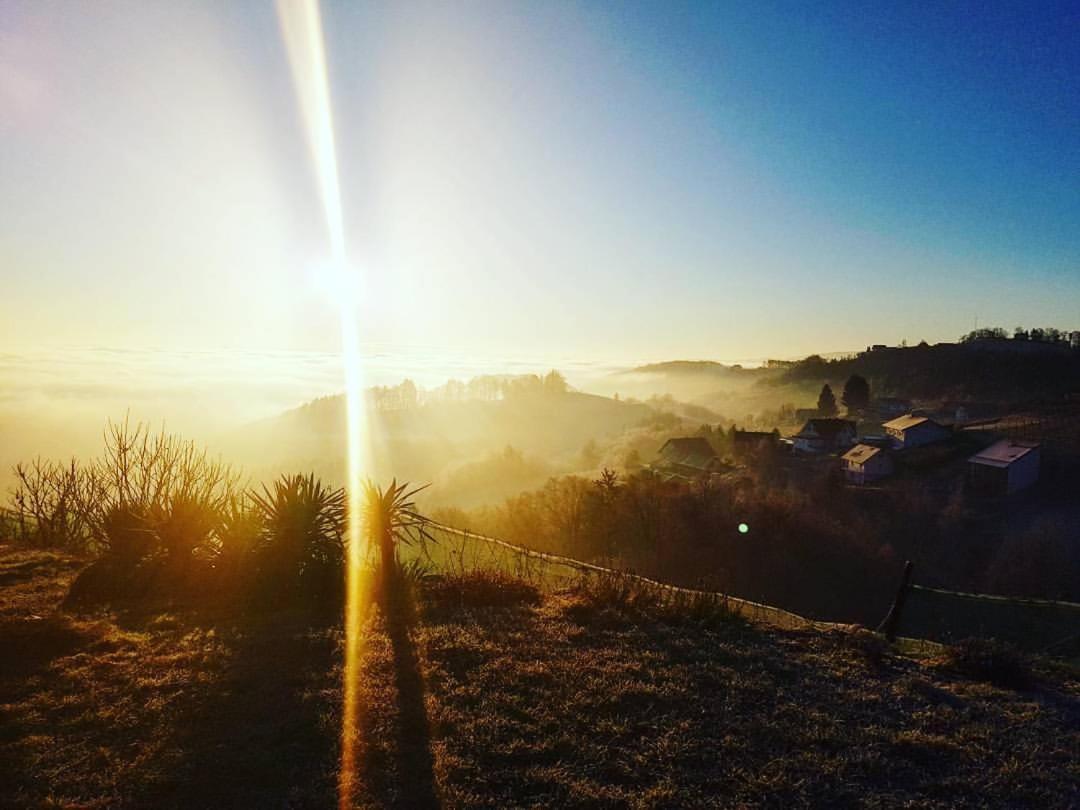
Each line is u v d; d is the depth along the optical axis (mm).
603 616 7879
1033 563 43031
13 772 4098
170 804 3873
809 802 4176
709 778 4367
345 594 8180
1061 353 127188
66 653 5961
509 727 4906
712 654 6797
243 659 6008
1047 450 67625
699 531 41500
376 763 4383
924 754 4902
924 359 144875
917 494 56062
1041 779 4613
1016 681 6605
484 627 7238
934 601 25438
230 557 8156
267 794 4004
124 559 8281
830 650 7383
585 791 4113
